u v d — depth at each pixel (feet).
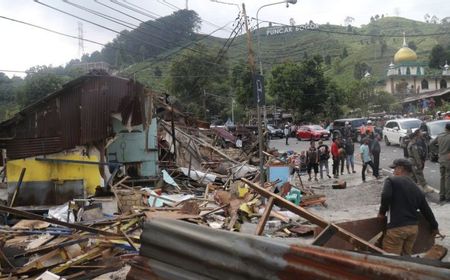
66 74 169.58
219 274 10.03
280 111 226.17
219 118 214.90
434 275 7.87
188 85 194.49
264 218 16.78
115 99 51.88
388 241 19.43
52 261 24.38
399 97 274.16
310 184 64.34
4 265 23.71
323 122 200.03
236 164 75.10
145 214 32.55
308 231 32.78
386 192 19.31
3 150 52.95
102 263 23.98
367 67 351.25
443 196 43.57
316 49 417.08
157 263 11.09
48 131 50.96
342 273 8.63
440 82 294.87
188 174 62.34
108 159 56.13
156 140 58.90
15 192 48.11
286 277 9.20
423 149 49.47
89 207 36.06
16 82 200.85
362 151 62.85
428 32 548.31
